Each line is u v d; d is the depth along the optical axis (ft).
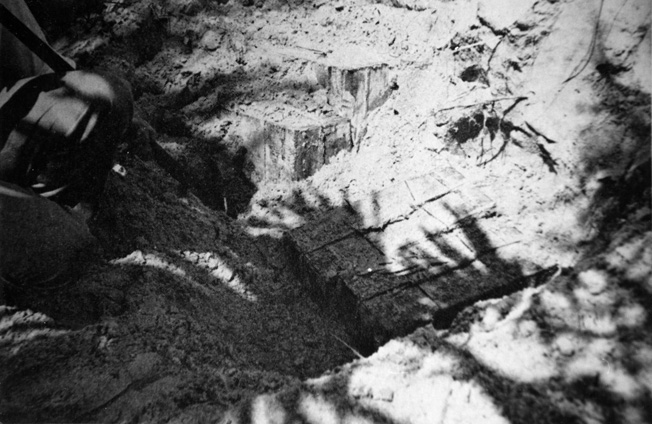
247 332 8.49
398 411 5.99
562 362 6.16
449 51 10.57
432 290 7.82
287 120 10.80
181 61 12.28
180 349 7.54
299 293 9.26
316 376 7.61
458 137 10.02
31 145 6.81
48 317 7.63
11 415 6.09
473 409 5.87
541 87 8.79
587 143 7.98
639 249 6.81
